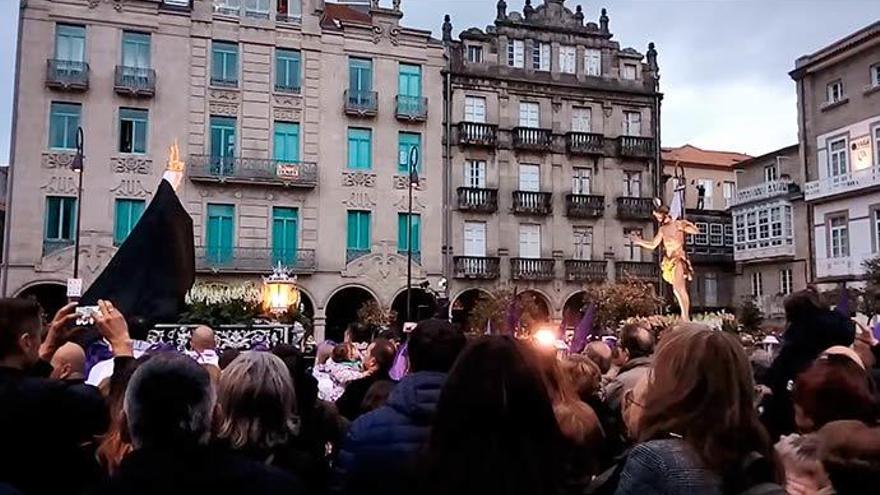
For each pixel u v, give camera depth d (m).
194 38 34.19
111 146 32.47
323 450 4.86
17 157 31.25
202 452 2.84
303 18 35.88
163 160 33.09
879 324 9.69
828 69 38.41
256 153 34.47
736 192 49.47
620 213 39.84
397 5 37.44
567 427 4.13
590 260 39.03
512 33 39.62
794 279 42.00
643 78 42.00
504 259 37.84
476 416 2.68
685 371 2.89
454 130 37.84
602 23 41.72
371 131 36.44
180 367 2.92
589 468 4.12
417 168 36.84
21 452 3.55
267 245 34.25
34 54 31.86
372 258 35.56
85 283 31.48
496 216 38.09
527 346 3.08
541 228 38.88
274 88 35.09
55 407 3.68
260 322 14.48
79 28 32.69
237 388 3.71
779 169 45.56
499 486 2.58
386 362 6.82
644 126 41.66
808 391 3.42
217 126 34.25
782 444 3.33
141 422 2.83
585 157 40.06
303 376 4.74
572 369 5.53
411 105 36.94
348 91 35.97
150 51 33.56
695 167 52.81
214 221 33.88
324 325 34.62
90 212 31.95
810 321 5.79
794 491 3.17
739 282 46.84
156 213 8.34
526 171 39.12
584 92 40.53
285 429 3.79
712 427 2.79
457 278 36.84
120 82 32.59
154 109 33.28
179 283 8.27
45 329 6.24
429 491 2.67
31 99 31.64
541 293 38.09
